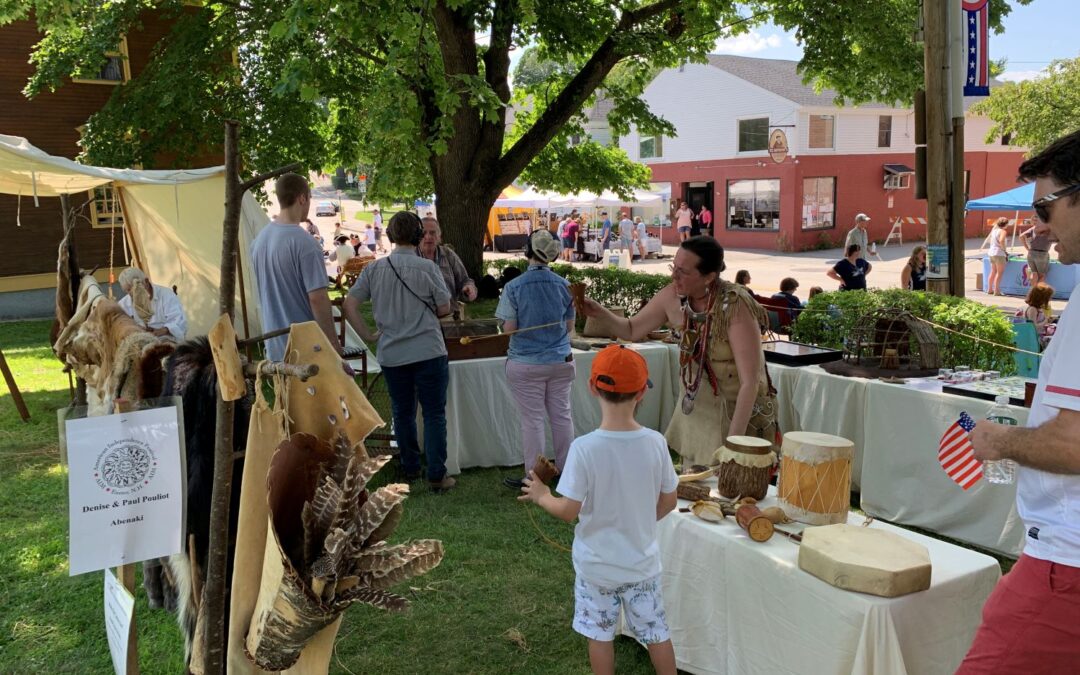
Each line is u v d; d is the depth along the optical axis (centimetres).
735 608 268
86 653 320
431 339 489
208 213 764
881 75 1238
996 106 2575
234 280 166
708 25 1195
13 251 1360
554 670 312
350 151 1243
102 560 178
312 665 164
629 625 261
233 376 167
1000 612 180
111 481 179
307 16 726
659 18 1273
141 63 1455
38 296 1390
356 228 4219
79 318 329
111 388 272
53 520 455
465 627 344
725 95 3041
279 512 161
